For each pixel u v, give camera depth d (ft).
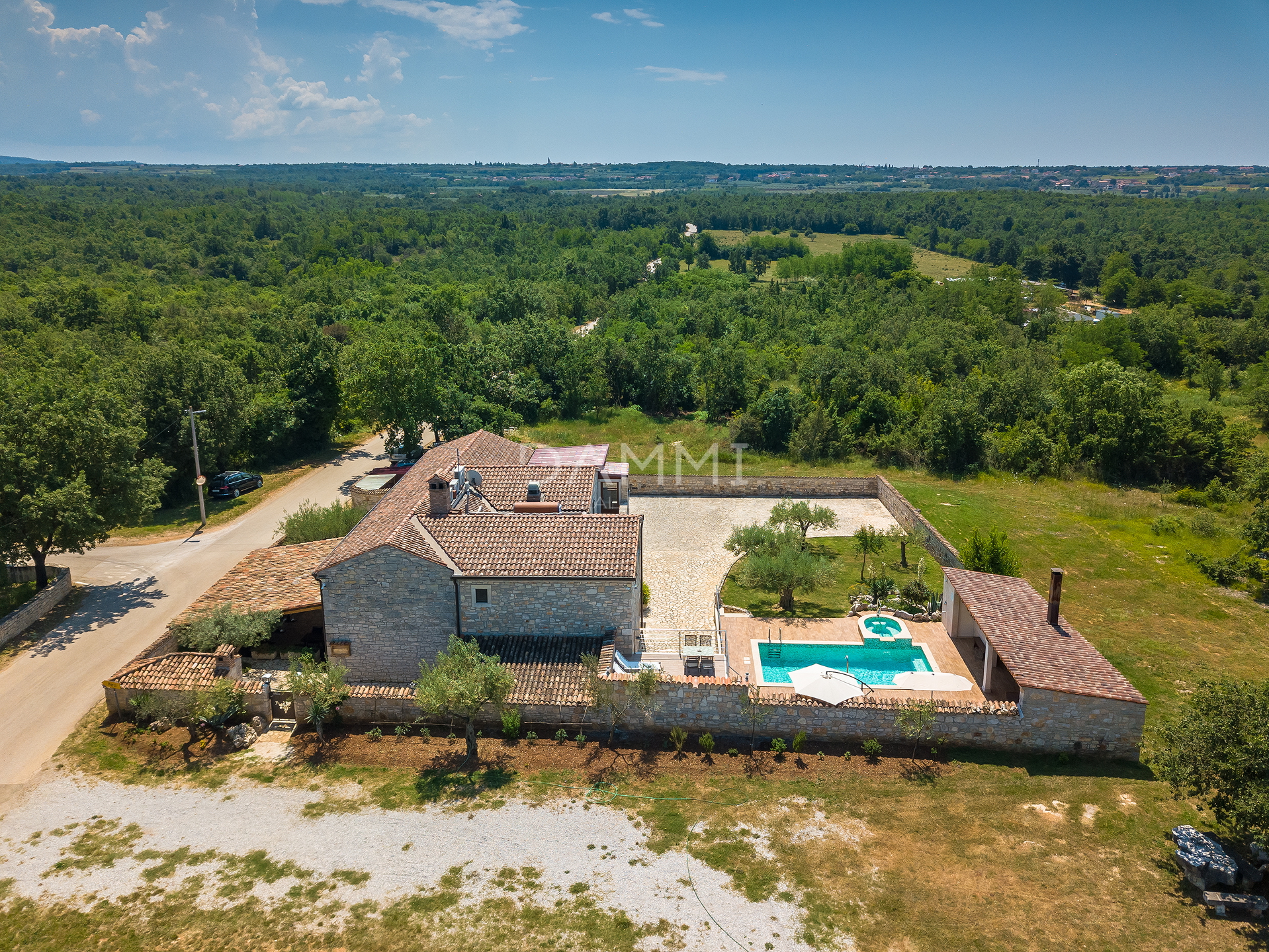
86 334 266.16
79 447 115.34
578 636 97.45
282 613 103.24
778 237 607.78
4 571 125.90
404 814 76.02
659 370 252.01
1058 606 94.73
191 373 173.58
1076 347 298.76
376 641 98.53
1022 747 84.43
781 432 212.43
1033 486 186.80
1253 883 65.62
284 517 157.38
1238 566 134.00
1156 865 68.69
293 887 67.41
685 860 70.13
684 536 148.15
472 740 84.69
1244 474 176.35
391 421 175.94
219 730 88.74
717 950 61.11
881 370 232.32
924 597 117.19
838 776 81.20
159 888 67.15
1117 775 80.89
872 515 161.58
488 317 339.98
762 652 102.99
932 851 70.79
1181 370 325.01
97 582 126.41
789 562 115.14
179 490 171.12
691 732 88.53
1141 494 181.37
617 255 529.45
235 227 620.08
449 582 96.02
